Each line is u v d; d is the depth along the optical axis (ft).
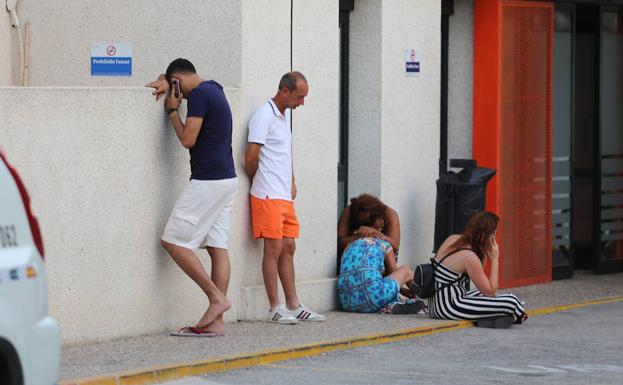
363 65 105.81
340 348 83.20
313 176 98.84
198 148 82.17
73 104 77.82
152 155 83.30
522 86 117.39
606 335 91.97
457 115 116.16
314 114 98.63
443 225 107.04
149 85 83.35
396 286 98.12
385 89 105.70
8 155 73.92
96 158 79.41
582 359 81.51
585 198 128.88
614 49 129.18
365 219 101.40
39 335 52.06
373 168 105.91
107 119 80.07
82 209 78.64
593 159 127.75
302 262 98.27
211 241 84.64
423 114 110.01
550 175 120.26
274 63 94.32
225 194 82.69
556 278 122.93
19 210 52.03
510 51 116.06
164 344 80.12
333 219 100.78
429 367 77.05
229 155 83.10
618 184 130.41
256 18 92.53
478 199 106.63
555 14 122.21
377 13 105.09
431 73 110.73
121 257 81.30
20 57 98.17
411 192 109.19
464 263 94.02
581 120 128.26
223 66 91.71
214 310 83.51
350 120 106.52
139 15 94.63
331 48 99.76
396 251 101.60
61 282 77.46
